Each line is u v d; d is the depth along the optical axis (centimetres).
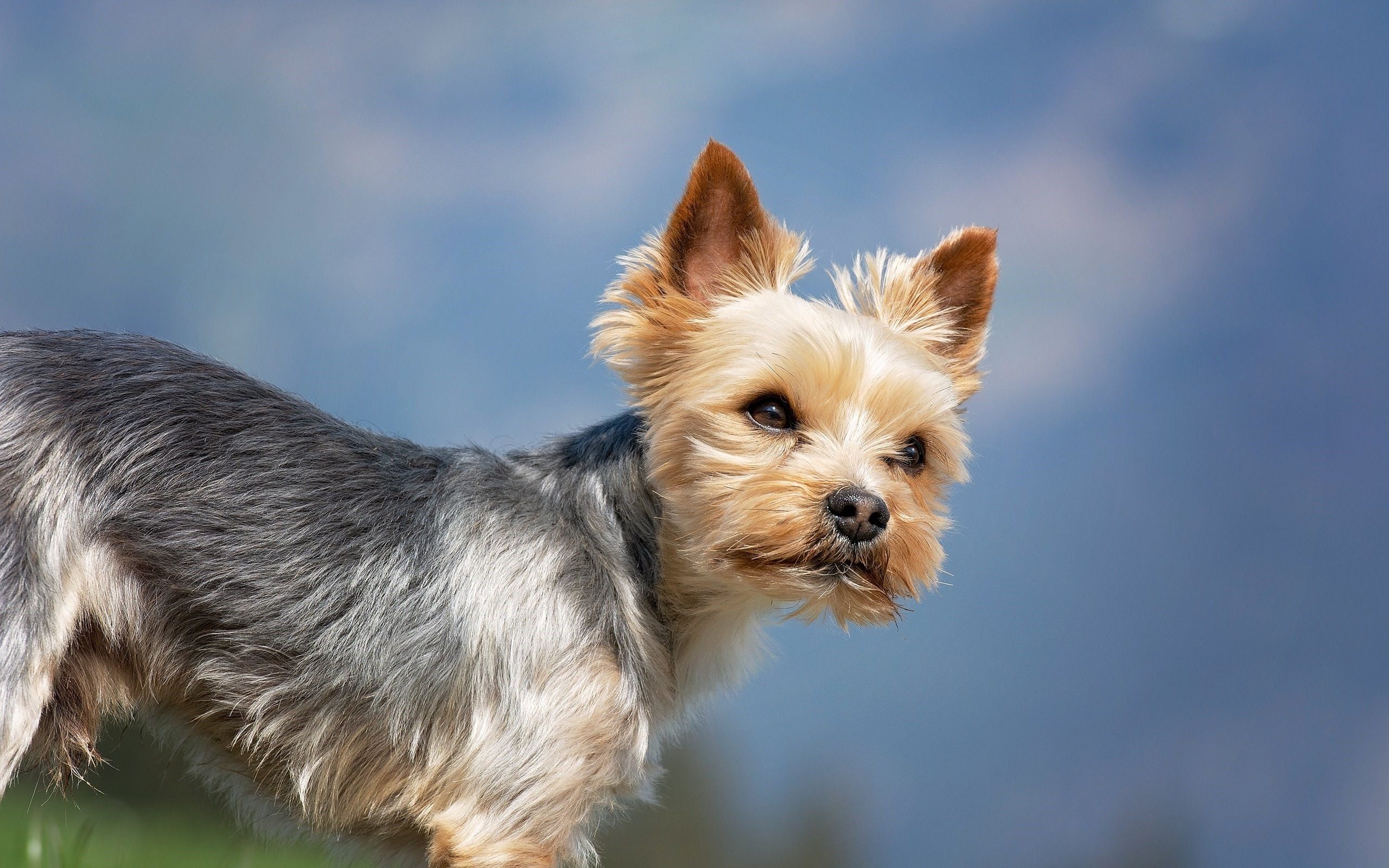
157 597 469
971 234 582
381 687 465
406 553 479
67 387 465
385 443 518
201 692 482
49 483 447
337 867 523
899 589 479
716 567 465
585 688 452
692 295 528
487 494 487
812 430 482
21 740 427
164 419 476
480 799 446
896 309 575
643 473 496
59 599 442
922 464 519
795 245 550
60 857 577
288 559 475
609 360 517
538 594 458
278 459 486
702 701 520
